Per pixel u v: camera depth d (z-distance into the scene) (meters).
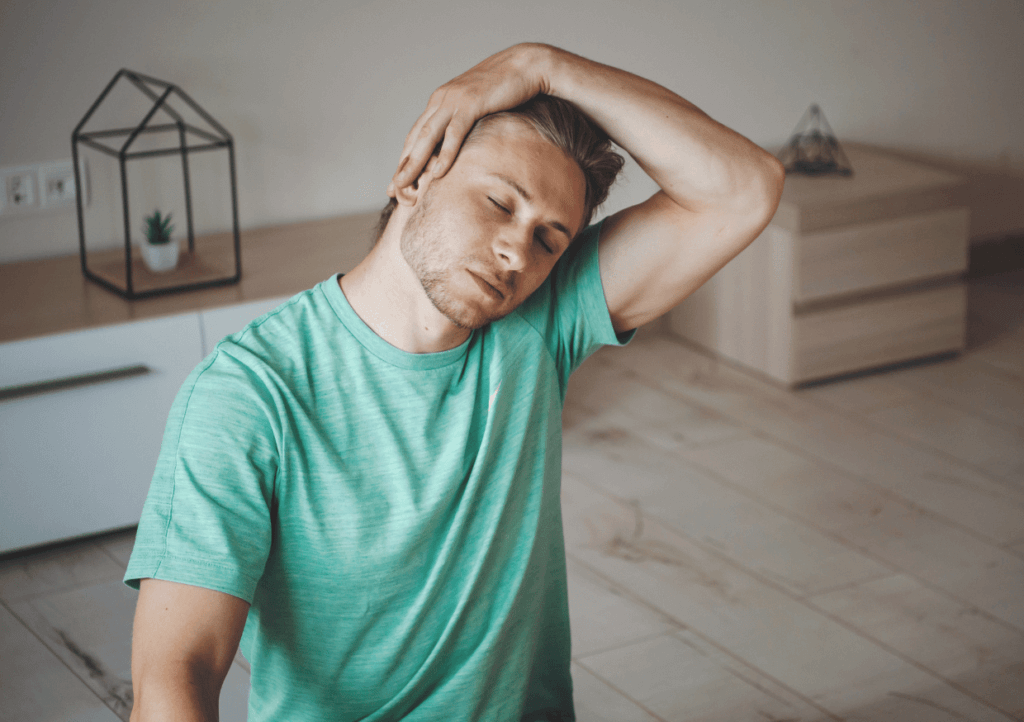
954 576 2.32
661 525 2.53
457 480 0.95
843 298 3.26
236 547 0.81
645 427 3.03
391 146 3.11
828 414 3.11
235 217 2.52
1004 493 2.66
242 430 0.85
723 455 2.87
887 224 3.19
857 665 2.03
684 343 3.62
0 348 2.18
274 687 0.97
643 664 2.03
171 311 2.36
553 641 1.18
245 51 2.83
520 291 0.93
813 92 3.72
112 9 2.64
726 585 2.29
